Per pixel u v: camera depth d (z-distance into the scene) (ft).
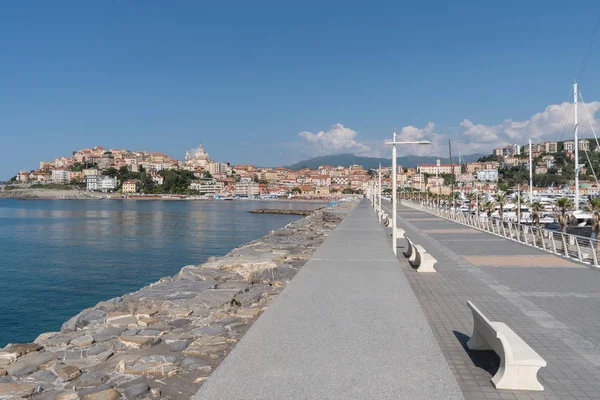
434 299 34.60
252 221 300.61
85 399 18.97
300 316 24.29
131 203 634.84
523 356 18.71
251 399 14.85
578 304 32.91
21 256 134.82
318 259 45.47
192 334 27.55
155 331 28.40
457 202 341.82
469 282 41.09
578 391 18.65
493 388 18.81
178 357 23.70
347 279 34.68
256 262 52.08
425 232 94.53
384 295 29.17
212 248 154.81
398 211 206.90
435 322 28.27
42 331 67.05
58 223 266.98
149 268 115.24
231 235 201.77
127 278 102.58
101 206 527.40
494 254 60.03
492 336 20.35
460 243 73.36
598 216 122.42
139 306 34.63
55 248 153.17
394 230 56.70
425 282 41.19
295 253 64.23
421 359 18.28
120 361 22.26
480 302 33.60
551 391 18.62
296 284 32.71
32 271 110.63
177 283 42.32
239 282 43.55
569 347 23.98
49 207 495.00
